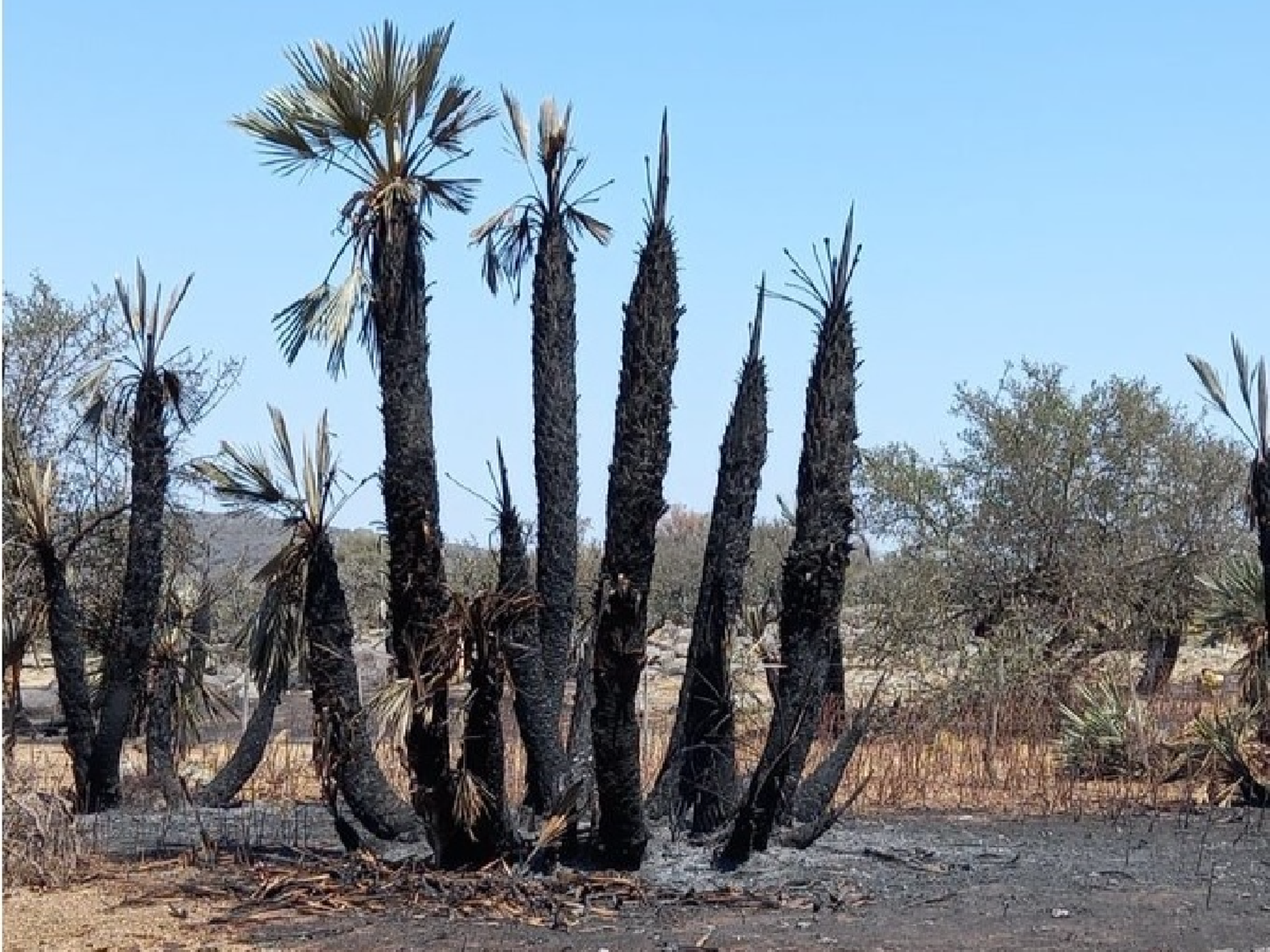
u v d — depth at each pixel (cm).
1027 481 2214
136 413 1356
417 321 967
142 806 1372
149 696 1416
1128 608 2128
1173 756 1517
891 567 2212
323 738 1044
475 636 962
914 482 2242
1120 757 1551
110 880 1049
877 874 1049
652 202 994
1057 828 1273
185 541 1908
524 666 1074
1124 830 1261
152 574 1361
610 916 929
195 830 1254
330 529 1048
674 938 870
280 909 951
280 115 973
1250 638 1564
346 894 967
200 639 1525
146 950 859
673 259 985
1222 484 2217
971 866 1089
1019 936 879
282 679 1389
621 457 973
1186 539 2200
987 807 1382
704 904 958
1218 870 1087
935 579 2170
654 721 1823
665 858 1039
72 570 1855
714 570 1085
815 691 1040
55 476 1652
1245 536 2234
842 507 1023
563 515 1113
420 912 931
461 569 1404
